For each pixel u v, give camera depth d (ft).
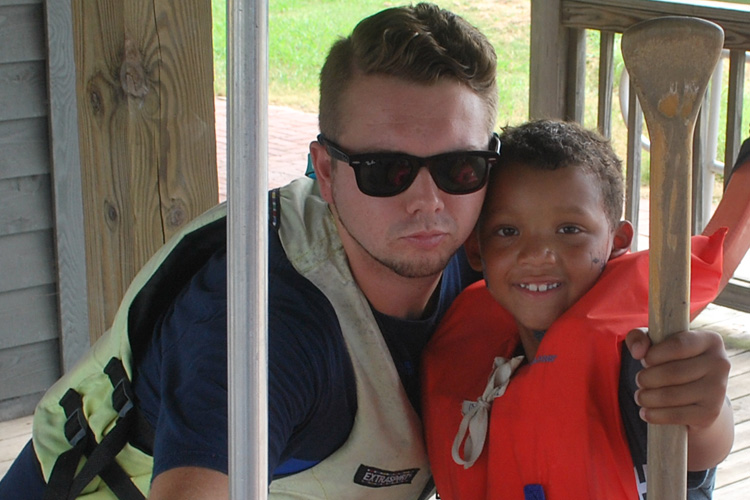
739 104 11.44
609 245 4.87
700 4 11.09
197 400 4.06
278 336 4.39
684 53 3.17
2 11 10.20
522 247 4.68
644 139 14.61
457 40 4.44
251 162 2.77
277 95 30.14
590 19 11.98
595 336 4.42
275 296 4.58
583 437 4.38
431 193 4.40
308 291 4.65
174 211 7.78
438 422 5.02
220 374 4.13
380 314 4.97
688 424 3.57
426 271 4.56
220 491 3.84
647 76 3.24
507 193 4.70
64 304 11.10
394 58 4.32
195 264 5.03
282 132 25.68
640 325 4.47
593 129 5.60
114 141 7.66
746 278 13.26
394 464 5.09
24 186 10.75
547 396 4.53
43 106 10.64
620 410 4.40
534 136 4.73
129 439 5.27
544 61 12.48
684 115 3.24
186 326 4.58
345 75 4.46
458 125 4.40
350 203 4.52
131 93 7.45
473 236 5.08
